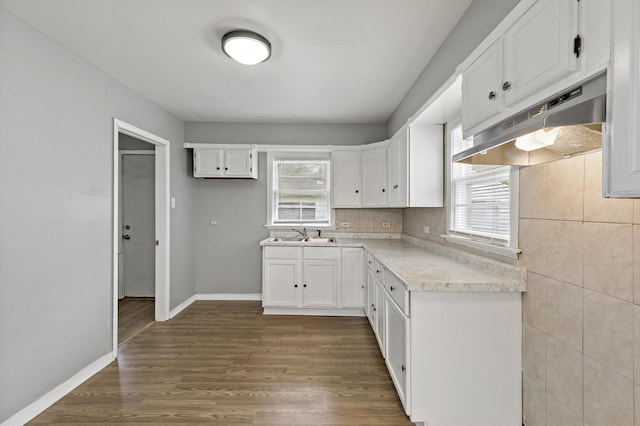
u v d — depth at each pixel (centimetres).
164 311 338
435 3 172
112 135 258
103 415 184
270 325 324
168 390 208
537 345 151
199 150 383
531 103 113
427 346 163
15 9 172
